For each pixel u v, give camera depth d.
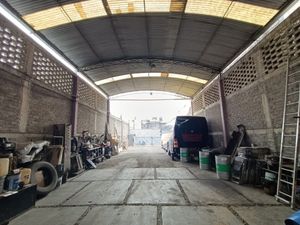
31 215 3.63
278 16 5.43
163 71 11.43
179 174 7.26
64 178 6.27
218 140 10.08
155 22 6.52
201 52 8.46
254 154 5.74
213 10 5.74
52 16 5.69
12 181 3.69
